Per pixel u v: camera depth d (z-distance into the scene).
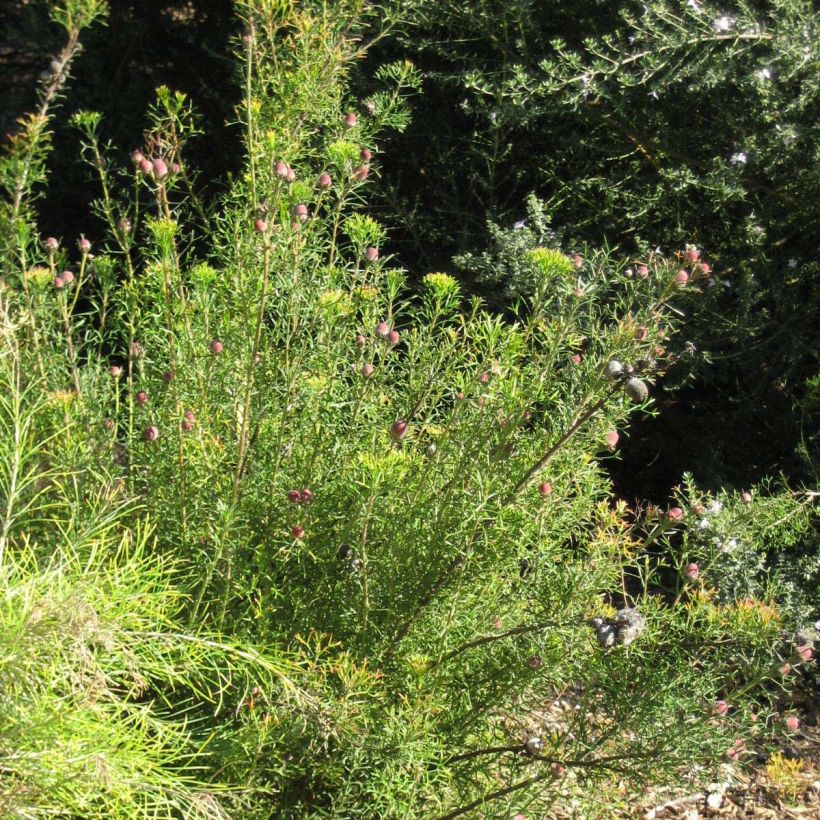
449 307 3.10
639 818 3.35
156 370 2.93
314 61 2.67
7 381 2.59
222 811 2.09
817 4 5.32
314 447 2.75
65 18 2.34
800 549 4.55
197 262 3.23
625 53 5.15
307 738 2.37
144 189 6.34
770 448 5.41
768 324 5.18
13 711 1.85
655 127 5.55
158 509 2.69
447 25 5.71
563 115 5.65
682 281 2.43
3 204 2.50
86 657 1.93
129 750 1.99
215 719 2.47
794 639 2.78
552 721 3.08
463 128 6.13
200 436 2.66
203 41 6.69
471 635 2.66
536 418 3.21
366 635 2.60
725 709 2.54
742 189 5.14
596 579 2.74
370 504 2.39
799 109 5.10
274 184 2.52
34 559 2.21
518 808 2.51
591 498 3.03
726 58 5.06
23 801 1.78
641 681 2.58
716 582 4.02
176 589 2.51
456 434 2.76
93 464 2.66
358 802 2.41
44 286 2.82
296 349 2.81
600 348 3.00
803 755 3.81
